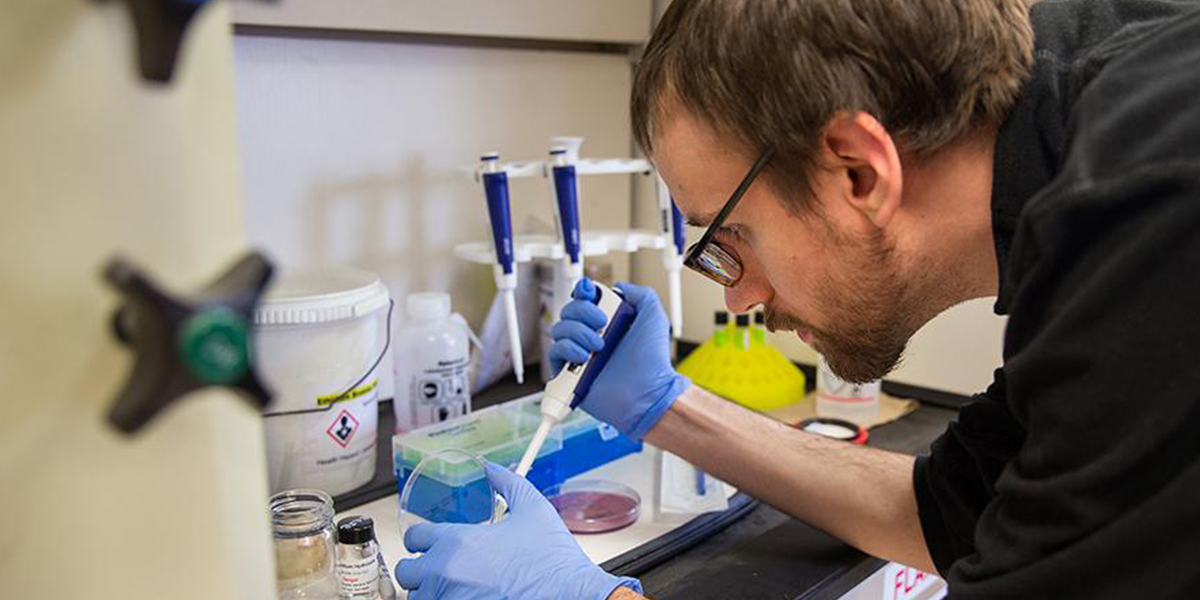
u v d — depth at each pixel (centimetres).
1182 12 72
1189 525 56
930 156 76
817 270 85
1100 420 59
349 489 116
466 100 151
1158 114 61
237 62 125
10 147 31
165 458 36
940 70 73
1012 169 73
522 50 157
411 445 112
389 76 141
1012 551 65
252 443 40
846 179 77
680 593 91
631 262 184
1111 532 59
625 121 177
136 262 32
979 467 94
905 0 73
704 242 90
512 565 86
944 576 98
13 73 31
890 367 91
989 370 147
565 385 112
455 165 152
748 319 149
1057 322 62
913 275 82
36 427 34
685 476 115
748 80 77
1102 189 60
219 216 36
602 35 162
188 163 35
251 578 40
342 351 111
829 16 73
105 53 32
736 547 101
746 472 110
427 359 132
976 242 80
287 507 95
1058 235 62
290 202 134
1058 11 79
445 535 90
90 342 33
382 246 146
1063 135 71
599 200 175
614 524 106
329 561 93
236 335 31
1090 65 71
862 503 103
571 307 117
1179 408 56
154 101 33
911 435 135
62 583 35
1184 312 57
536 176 151
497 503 102
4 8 30
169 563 37
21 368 33
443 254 153
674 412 116
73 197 32
